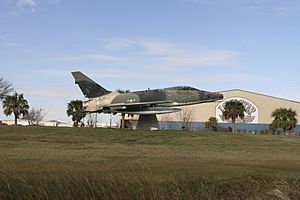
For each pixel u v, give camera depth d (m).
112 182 11.30
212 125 88.06
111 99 56.47
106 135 48.31
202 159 23.83
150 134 49.97
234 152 35.53
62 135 46.81
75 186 11.02
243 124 98.38
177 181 12.35
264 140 49.19
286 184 14.02
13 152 28.55
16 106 79.25
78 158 22.98
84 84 58.09
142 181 11.64
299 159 27.06
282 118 80.75
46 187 10.77
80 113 78.44
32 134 46.66
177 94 56.34
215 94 57.28
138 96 56.06
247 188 13.27
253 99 99.56
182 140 46.72
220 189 12.84
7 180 10.59
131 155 27.47
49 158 22.47
